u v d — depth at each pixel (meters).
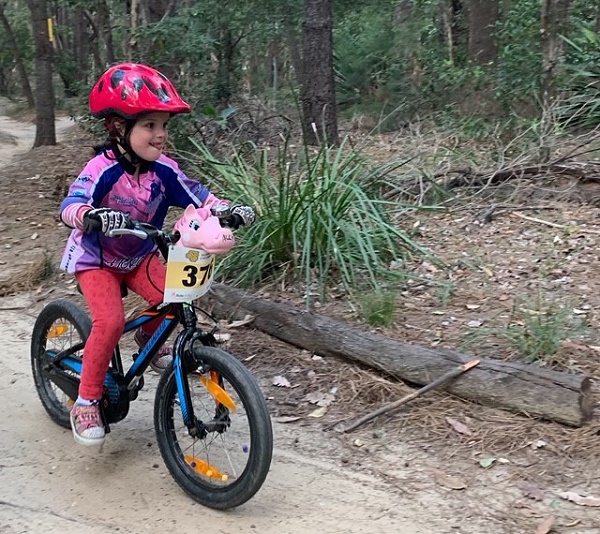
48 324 4.00
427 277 5.62
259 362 4.61
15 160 13.88
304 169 6.36
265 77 19.14
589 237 6.08
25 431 3.96
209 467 3.26
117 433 3.91
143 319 3.44
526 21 11.13
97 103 3.17
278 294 5.38
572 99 8.02
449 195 6.98
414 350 4.23
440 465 3.53
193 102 9.34
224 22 11.89
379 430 3.85
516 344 4.39
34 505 3.27
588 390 3.73
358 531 3.06
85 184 3.17
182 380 3.17
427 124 10.35
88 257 3.34
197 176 7.89
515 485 3.34
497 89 9.98
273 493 3.34
